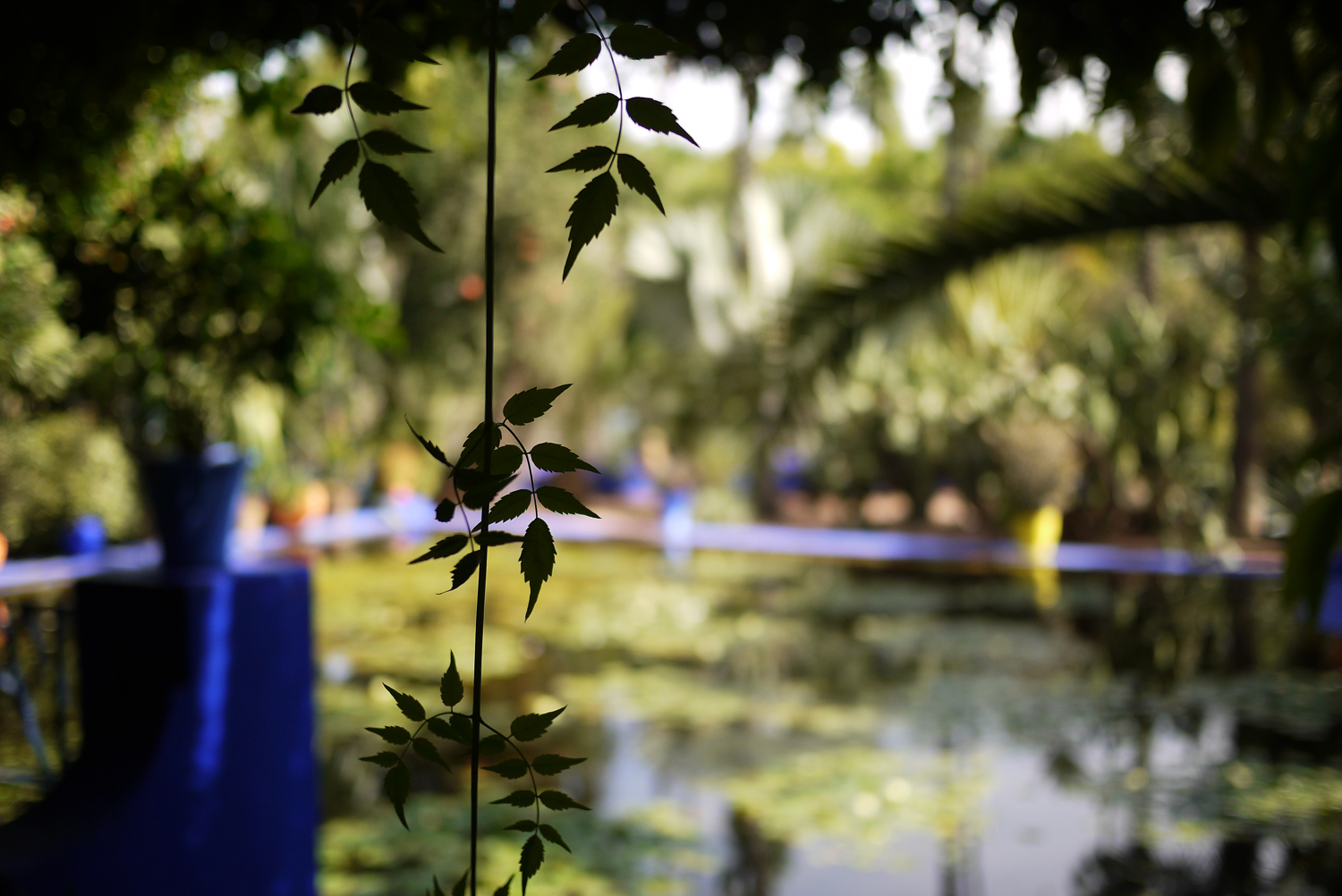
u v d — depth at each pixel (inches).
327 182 18.7
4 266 123.0
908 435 454.9
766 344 130.8
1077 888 106.3
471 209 378.0
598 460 643.5
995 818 126.7
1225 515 366.9
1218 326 382.0
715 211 511.5
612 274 488.1
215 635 72.8
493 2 19.1
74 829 65.9
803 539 436.1
